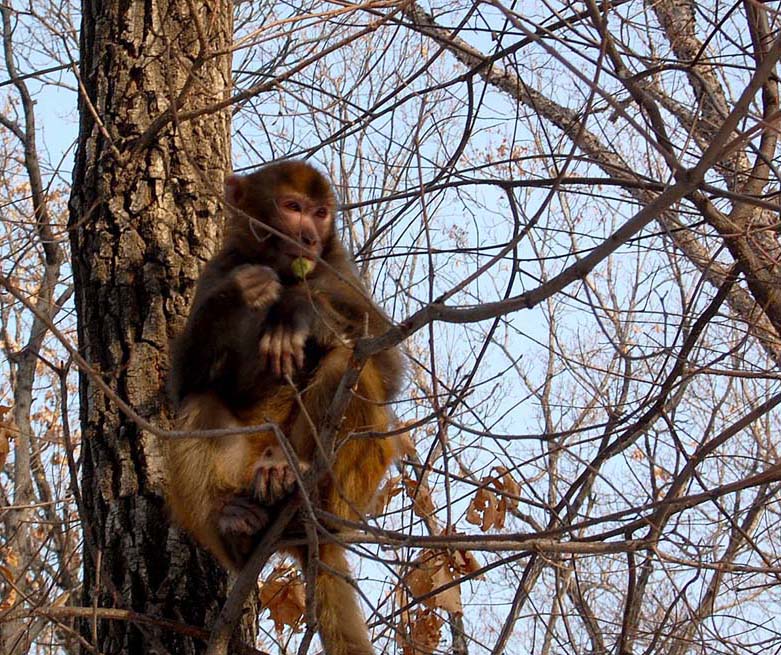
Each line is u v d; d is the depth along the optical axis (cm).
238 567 575
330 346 600
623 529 505
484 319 417
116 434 600
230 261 645
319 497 570
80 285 629
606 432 561
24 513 746
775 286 580
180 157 641
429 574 600
